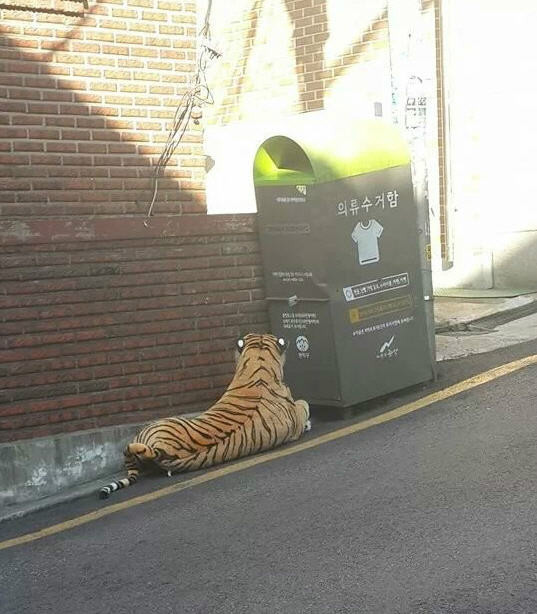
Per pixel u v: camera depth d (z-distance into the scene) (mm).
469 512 5453
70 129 8141
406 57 8859
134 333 7906
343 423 7945
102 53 8258
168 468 7305
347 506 5883
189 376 8125
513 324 10625
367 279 8094
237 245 8281
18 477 7414
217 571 5207
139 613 4828
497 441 6660
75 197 8172
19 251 7496
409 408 7934
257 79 13266
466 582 4602
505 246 12297
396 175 8281
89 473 7676
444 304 11617
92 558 5766
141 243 7910
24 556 6051
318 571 4988
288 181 7973
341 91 12492
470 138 12344
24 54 7934
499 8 12125
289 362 8281
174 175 8633
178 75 8633
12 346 7480
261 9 13133
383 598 4566
